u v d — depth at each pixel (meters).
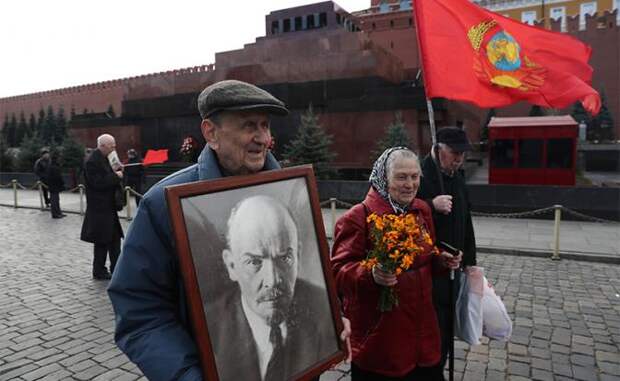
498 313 3.31
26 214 13.39
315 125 14.74
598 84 29.16
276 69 17.80
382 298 2.34
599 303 5.51
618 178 18.09
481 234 9.39
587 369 3.88
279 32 20.03
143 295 1.57
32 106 34.31
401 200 2.56
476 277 3.16
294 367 1.67
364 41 16.88
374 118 15.64
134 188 14.51
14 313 5.24
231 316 1.50
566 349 4.26
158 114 20.88
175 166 19.27
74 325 4.87
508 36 3.88
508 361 4.03
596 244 8.36
